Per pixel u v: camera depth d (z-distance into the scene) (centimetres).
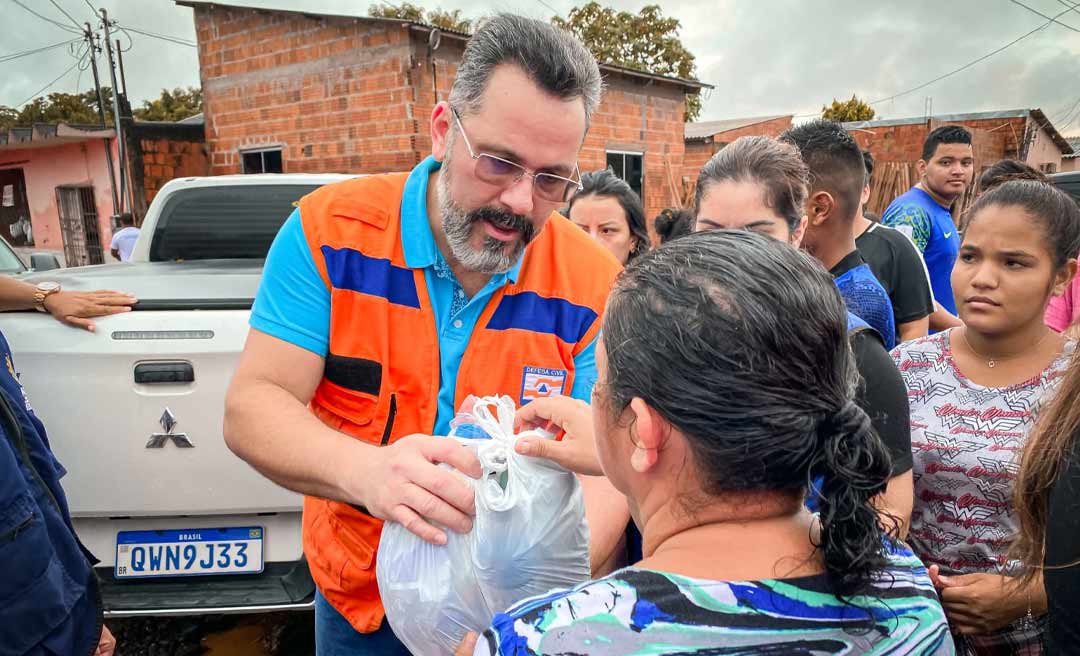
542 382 159
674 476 79
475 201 140
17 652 143
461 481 107
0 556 137
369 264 151
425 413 155
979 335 168
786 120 1911
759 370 71
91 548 235
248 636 284
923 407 174
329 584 160
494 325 157
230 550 237
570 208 315
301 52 848
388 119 791
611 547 133
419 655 117
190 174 1073
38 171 1402
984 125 1538
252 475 233
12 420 151
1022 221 158
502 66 133
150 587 235
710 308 72
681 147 1112
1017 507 123
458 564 107
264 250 434
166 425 229
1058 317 248
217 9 916
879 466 73
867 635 72
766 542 76
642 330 76
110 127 1214
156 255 425
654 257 81
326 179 427
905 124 1550
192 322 229
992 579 154
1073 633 96
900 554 85
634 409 76
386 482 111
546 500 108
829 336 74
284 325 148
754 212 170
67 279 284
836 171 206
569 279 162
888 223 411
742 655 69
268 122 909
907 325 293
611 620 71
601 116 960
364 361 152
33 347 224
